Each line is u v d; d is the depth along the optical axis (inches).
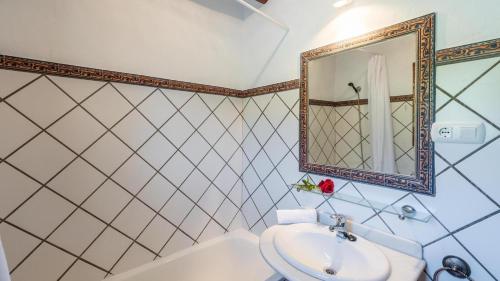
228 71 65.9
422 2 36.9
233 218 68.7
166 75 54.9
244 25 68.2
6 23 37.4
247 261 61.7
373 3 42.6
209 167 62.9
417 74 37.1
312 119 51.8
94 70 45.2
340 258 40.2
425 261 37.0
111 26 47.2
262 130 63.5
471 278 33.2
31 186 40.0
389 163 40.8
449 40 34.4
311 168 51.8
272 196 61.1
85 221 45.4
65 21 42.3
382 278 31.2
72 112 43.3
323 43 50.3
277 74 59.4
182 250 58.9
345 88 46.4
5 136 37.7
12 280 38.9
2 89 37.2
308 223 47.9
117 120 48.2
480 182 32.4
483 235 32.3
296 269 32.7
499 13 30.6
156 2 52.8
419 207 37.7
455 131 33.6
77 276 45.0
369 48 43.1
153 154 53.2
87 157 45.1
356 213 45.3
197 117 60.1
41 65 40.1
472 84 32.7
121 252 50.0
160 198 54.8
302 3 54.1
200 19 60.1
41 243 41.2
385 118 41.1
